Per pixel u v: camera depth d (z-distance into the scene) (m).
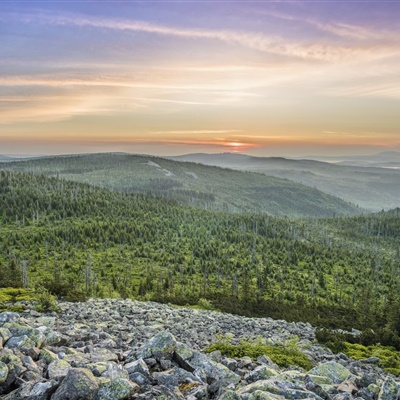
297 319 46.44
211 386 12.06
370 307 88.38
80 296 36.84
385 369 20.77
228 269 155.25
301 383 12.63
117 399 9.67
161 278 130.12
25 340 12.95
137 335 21.16
